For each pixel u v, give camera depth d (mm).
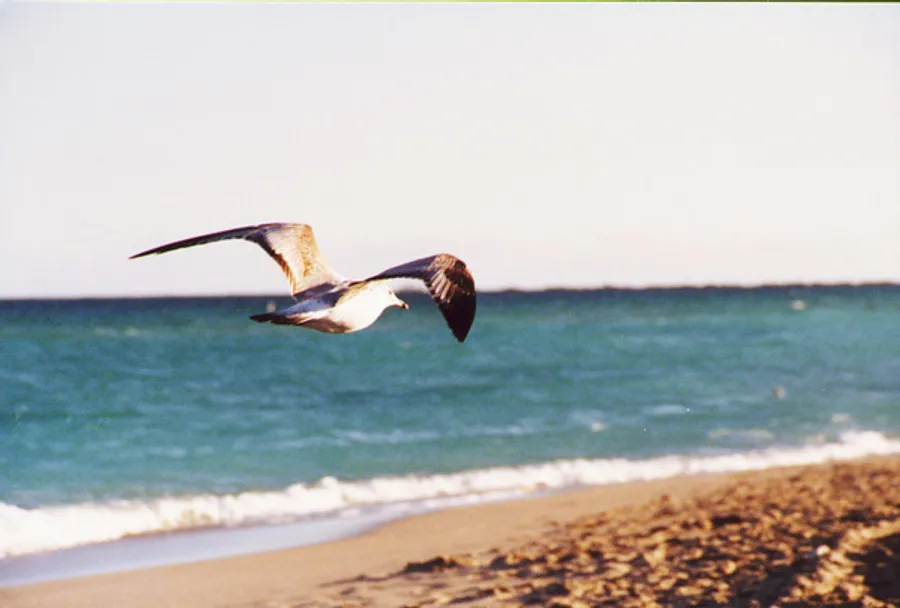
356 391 30516
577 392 31234
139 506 16312
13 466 19203
